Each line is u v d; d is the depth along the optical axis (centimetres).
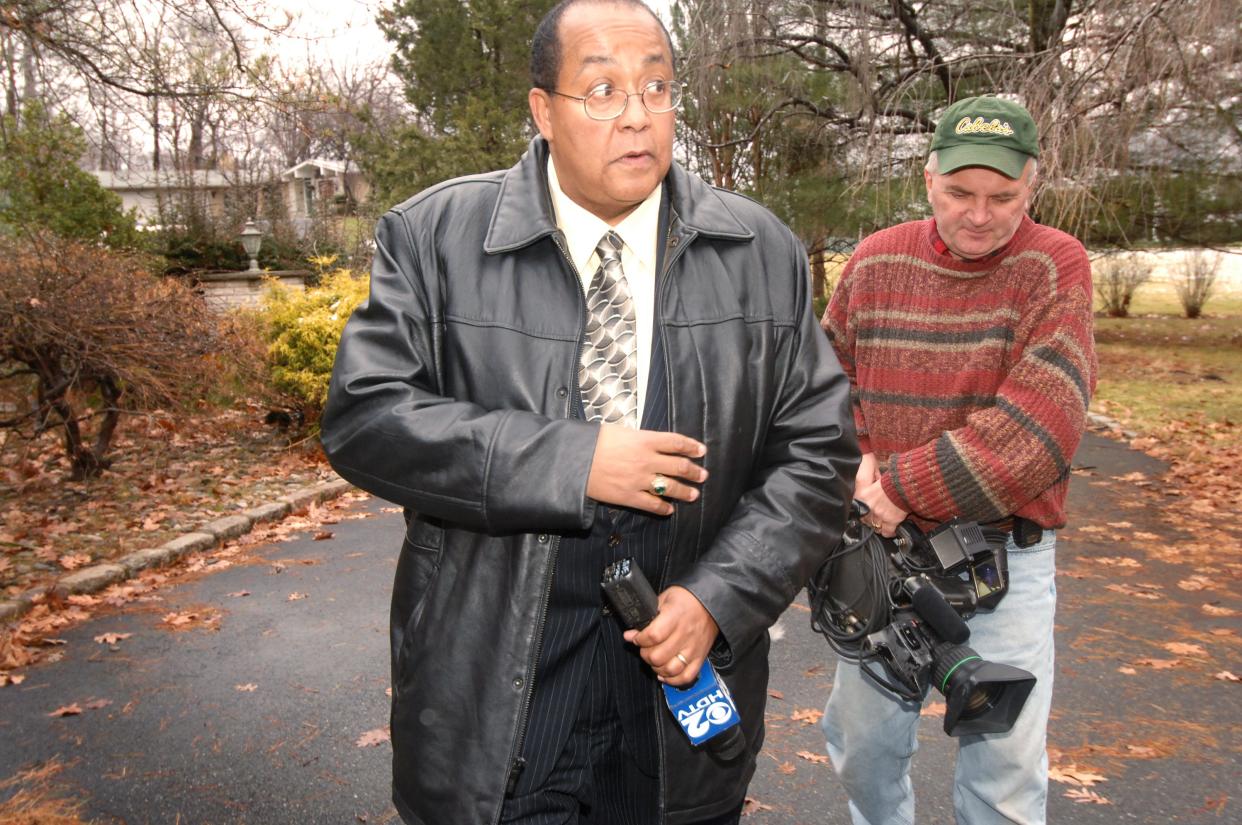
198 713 414
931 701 423
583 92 161
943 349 241
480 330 167
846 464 178
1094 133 827
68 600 548
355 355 166
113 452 934
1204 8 805
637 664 180
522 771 175
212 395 873
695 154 1758
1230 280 3484
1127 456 985
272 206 2359
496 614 166
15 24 816
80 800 345
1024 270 231
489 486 149
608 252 175
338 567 630
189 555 653
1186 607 552
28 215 1513
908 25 1398
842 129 1636
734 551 162
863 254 258
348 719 409
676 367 170
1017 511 232
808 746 385
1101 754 378
